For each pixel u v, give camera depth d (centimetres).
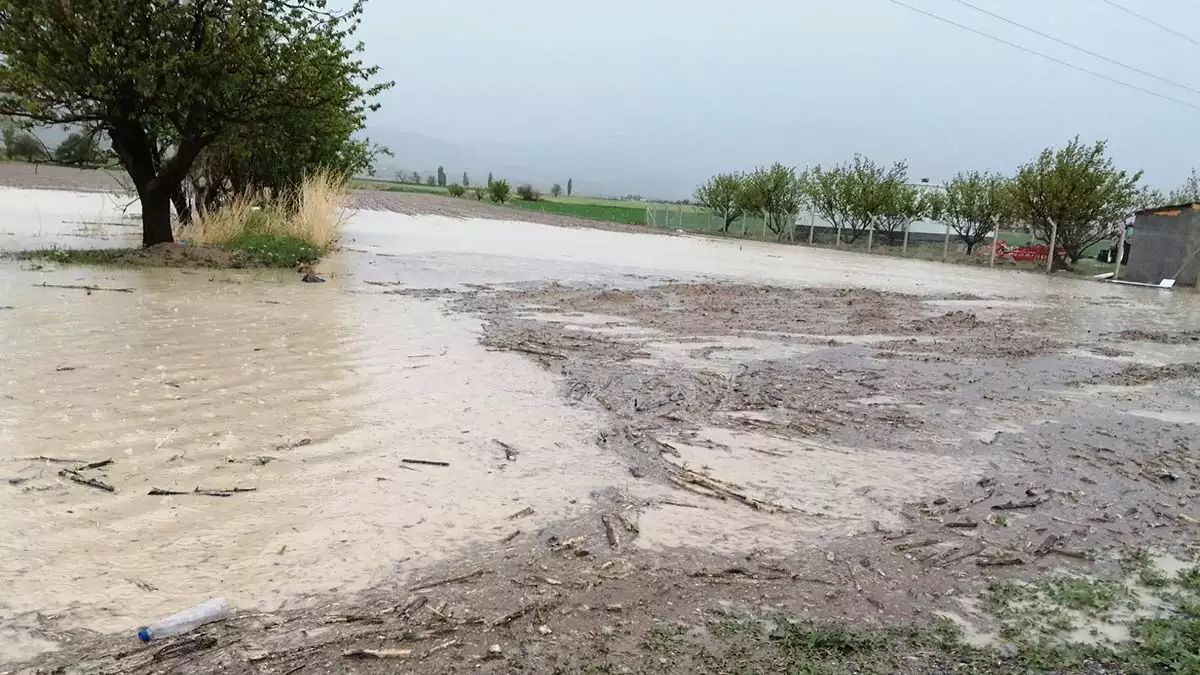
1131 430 627
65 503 368
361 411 539
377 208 3425
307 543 346
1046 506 453
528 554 351
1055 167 2584
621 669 271
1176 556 396
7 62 1120
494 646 280
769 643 294
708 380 704
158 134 1441
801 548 379
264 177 1752
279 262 1300
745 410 614
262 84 1279
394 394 588
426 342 782
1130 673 289
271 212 1593
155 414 500
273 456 444
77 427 466
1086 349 1011
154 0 1162
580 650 281
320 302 978
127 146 1282
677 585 334
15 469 400
